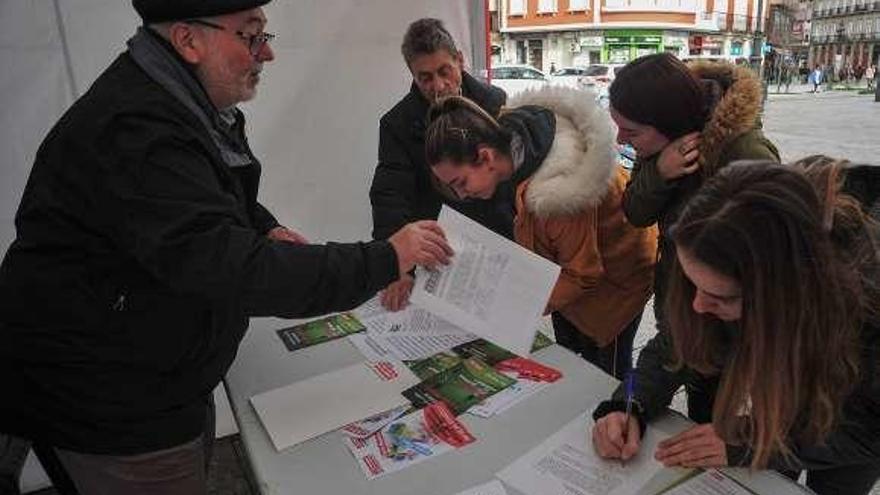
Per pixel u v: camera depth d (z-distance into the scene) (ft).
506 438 3.13
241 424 3.39
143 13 2.96
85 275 2.98
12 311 3.09
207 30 2.97
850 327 2.13
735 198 2.11
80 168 2.74
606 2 63.00
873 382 2.33
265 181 6.75
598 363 5.71
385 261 3.13
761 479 2.71
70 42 5.60
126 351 3.10
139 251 2.67
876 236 2.19
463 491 2.77
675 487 2.71
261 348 4.22
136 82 2.88
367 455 3.05
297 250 2.91
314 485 2.86
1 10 5.30
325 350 4.15
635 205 4.08
